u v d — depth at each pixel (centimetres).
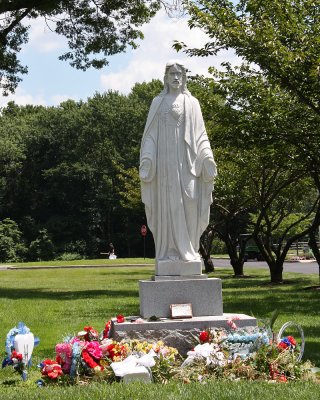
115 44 2683
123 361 795
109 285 2769
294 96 1945
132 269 4241
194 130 1017
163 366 798
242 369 806
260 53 1791
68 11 2602
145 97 7281
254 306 1759
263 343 844
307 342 1148
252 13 1877
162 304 951
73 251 6912
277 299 1972
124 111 6969
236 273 3419
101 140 6925
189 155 1004
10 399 696
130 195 4638
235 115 2034
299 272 3659
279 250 2942
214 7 1962
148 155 1002
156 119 1017
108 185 6850
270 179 3006
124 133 6994
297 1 1930
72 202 7031
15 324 1459
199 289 959
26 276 3641
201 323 909
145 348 831
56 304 1902
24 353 877
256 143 2022
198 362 816
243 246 3416
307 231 2781
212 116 2164
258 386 726
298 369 824
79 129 7044
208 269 3878
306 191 3136
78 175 6831
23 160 7131
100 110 6956
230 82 2048
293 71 1792
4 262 6700
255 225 2995
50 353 1077
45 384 803
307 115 1953
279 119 1955
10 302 1978
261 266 4681
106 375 792
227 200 3291
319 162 2086
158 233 1005
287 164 2503
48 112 7381
